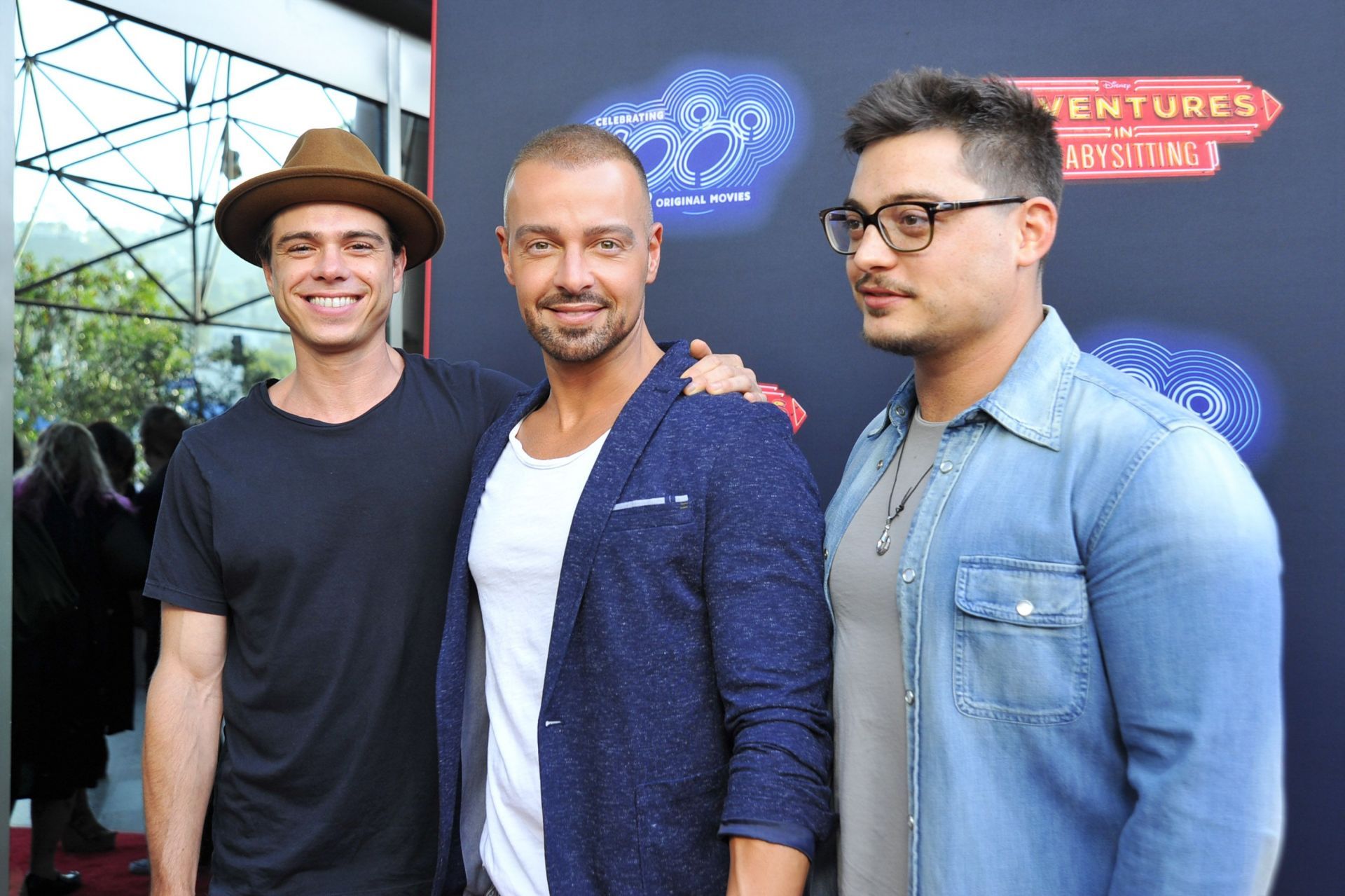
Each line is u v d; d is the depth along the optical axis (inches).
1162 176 74.8
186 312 105.3
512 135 88.5
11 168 91.4
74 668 99.4
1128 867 36.7
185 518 65.0
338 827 61.7
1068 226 76.3
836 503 53.6
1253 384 72.9
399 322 100.7
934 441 48.4
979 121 43.9
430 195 90.4
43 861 97.7
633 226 52.6
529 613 52.1
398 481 64.1
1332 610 70.5
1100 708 39.3
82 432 100.3
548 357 55.7
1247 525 36.7
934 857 41.8
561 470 53.1
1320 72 71.9
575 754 49.6
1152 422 39.6
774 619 45.5
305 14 102.9
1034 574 40.6
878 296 45.6
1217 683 35.8
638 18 85.6
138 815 101.0
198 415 105.8
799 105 81.9
